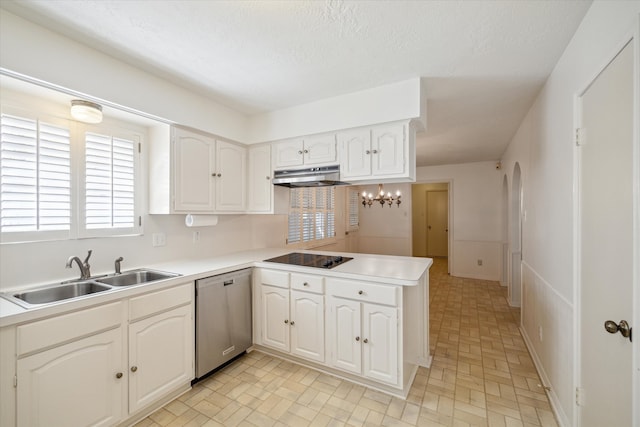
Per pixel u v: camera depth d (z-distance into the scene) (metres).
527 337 2.78
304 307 2.31
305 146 2.71
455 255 5.84
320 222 4.96
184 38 1.66
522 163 3.10
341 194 5.86
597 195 1.30
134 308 1.70
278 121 2.81
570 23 1.50
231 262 2.52
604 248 1.23
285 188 3.10
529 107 2.70
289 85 2.29
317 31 1.59
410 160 2.30
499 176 5.45
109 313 1.58
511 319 3.45
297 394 1.99
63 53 1.62
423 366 2.35
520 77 2.12
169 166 2.27
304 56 1.86
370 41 1.68
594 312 1.32
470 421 1.72
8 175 1.63
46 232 1.78
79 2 1.35
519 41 1.67
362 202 6.84
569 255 1.63
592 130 1.35
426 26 1.54
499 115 2.92
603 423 1.24
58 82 1.60
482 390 2.03
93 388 1.51
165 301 1.87
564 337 1.70
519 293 3.92
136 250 2.29
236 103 2.66
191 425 1.70
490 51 1.78
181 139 2.35
